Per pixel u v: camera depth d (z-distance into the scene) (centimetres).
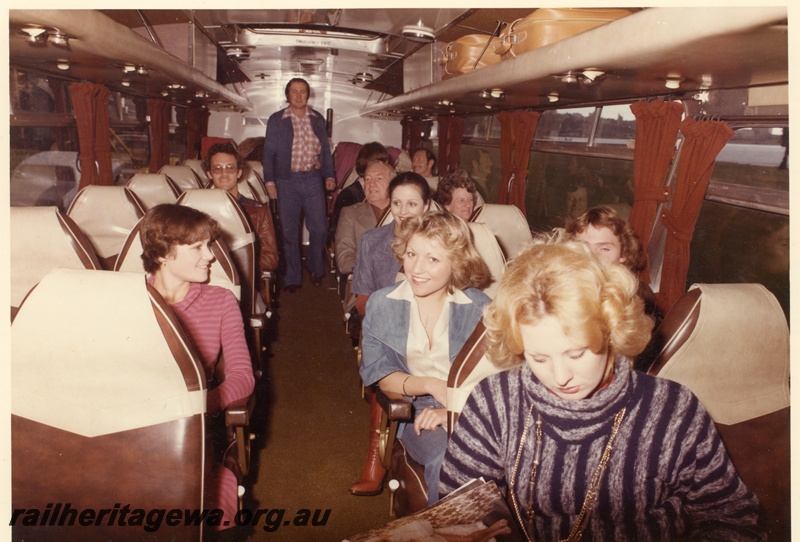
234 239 316
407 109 702
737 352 162
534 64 300
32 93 374
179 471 161
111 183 457
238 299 274
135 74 401
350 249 445
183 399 159
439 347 222
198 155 886
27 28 252
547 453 124
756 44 186
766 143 267
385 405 202
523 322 110
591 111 416
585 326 106
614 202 387
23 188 365
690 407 122
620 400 120
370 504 262
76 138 425
